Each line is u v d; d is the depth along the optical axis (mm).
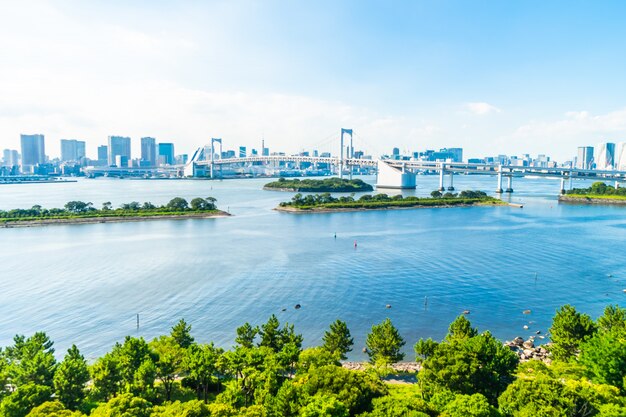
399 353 64875
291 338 60250
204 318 81000
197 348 52250
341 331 61969
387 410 38594
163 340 55719
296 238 158500
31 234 166500
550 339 68375
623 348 46469
